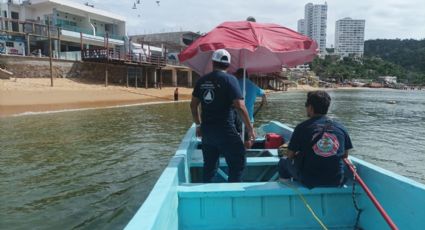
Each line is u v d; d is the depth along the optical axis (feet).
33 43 137.39
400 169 34.40
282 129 22.49
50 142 43.68
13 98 81.00
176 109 90.43
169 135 49.96
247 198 11.28
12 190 25.44
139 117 71.82
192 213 11.27
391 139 51.16
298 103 128.77
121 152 38.37
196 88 12.68
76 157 35.88
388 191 10.38
